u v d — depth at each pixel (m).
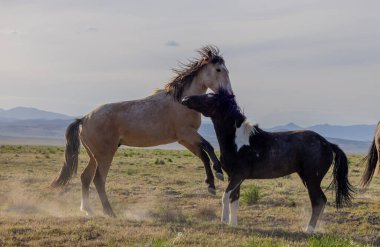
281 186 21.09
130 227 11.24
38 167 29.28
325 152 12.28
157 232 10.74
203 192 19.03
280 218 14.50
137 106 13.52
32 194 18.16
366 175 16.42
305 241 10.73
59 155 42.84
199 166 32.16
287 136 12.34
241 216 14.63
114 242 9.95
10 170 26.94
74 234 10.44
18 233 10.43
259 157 12.10
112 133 13.54
